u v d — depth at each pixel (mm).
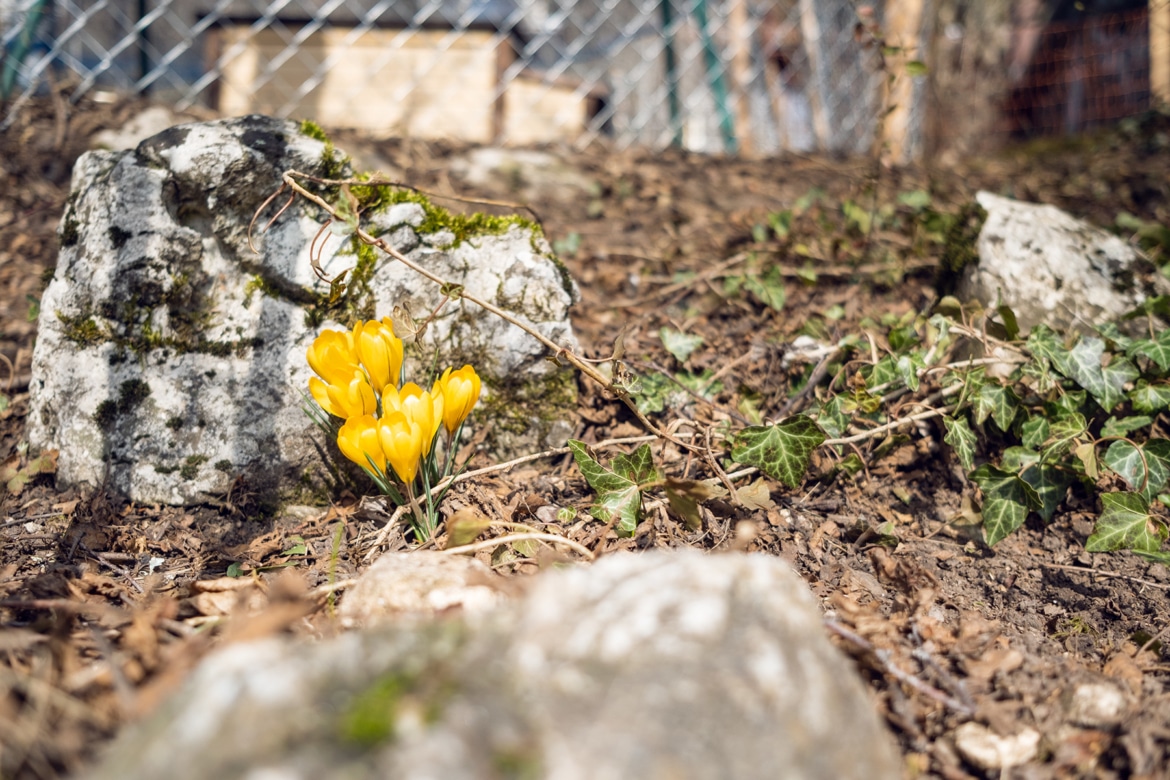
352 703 875
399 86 5172
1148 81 7531
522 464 2238
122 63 5879
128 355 2074
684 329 2824
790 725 936
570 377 2289
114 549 1910
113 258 2080
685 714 900
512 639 983
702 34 6000
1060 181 4504
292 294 2137
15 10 3980
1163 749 1333
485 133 5238
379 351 1772
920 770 1323
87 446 2051
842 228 3578
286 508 2061
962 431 2184
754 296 3018
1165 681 1623
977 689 1476
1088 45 8008
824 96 6695
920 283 3109
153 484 2029
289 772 800
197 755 835
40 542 1895
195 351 2098
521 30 5504
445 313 2213
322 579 1783
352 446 1736
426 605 1408
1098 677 1502
